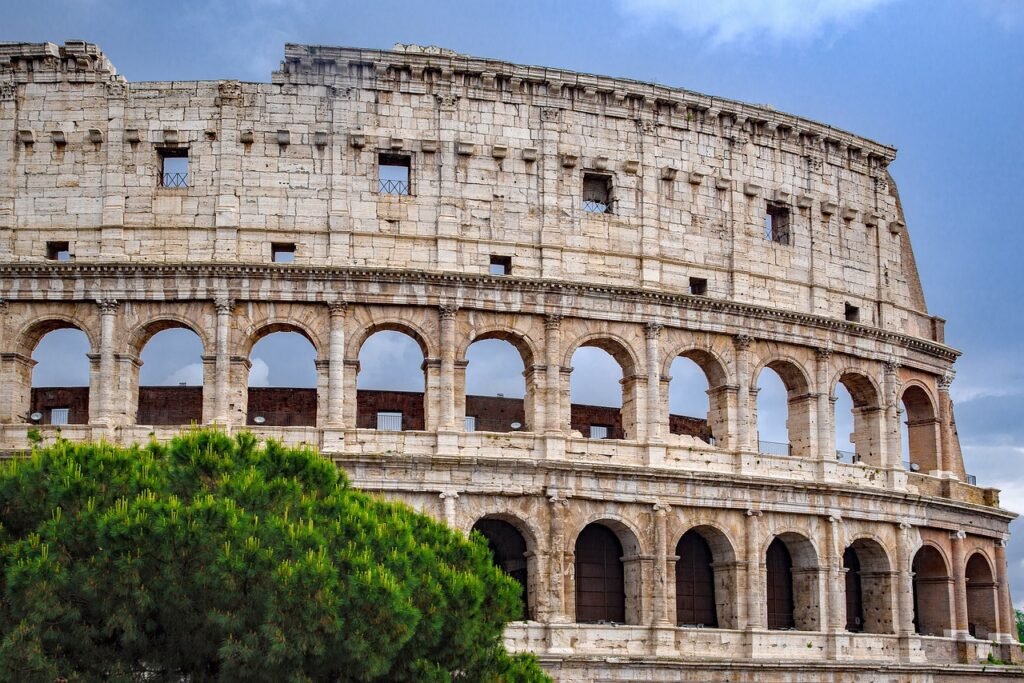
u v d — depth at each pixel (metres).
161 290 84.06
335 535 52.06
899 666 91.06
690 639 86.31
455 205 88.12
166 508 48.78
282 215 86.38
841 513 92.75
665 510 86.69
